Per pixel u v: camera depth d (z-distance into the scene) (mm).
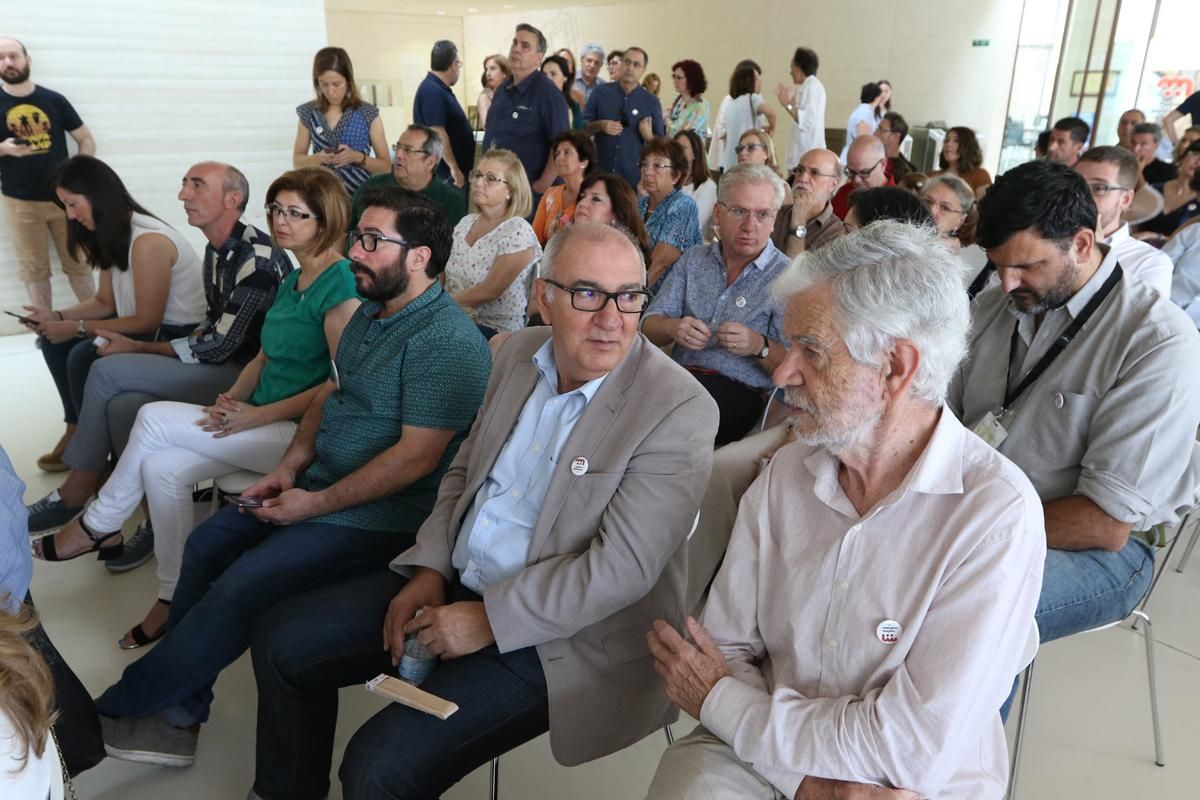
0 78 4484
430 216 1833
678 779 1173
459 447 1894
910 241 1050
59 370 3191
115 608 2461
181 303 2996
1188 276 3094
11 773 819
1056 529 1630
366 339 1929
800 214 3225
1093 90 7695
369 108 4762
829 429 1092
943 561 1031
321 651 1523
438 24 16750
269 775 1620
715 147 6754
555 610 1345
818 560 1147
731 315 2516
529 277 3221
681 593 1488
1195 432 1558
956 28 9141
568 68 6801
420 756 1299
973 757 1148
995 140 9156
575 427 1438
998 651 1013
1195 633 2438
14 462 3391
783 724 1081
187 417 2254
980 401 1851
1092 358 1648
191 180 2617
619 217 3395
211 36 5242
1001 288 1826
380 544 1871
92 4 4809
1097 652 2352
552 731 1390
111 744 1792
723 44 11773
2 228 4895
